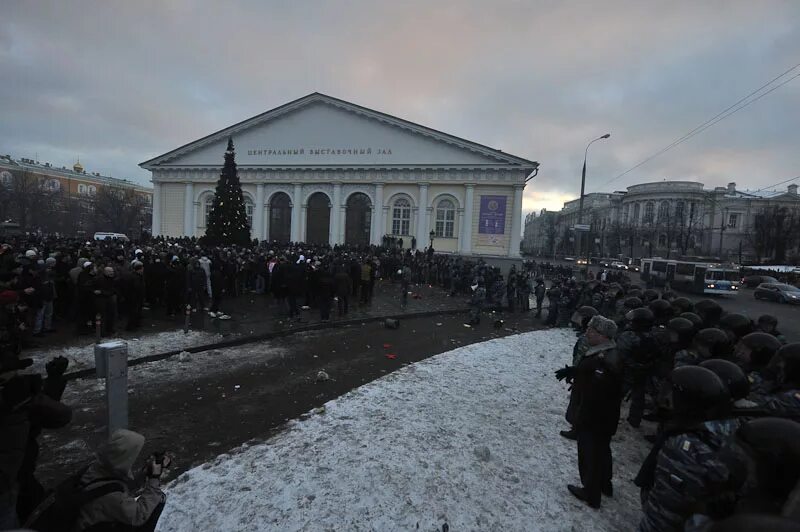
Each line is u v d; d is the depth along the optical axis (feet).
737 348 15.07
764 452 5.49
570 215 410.52
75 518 7.47
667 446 8.56
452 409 21.31
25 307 24.95
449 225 116.57
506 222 111.55
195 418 19.30
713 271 100.68
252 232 131.13
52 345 28.02
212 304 41.68
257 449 16.51
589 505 13.84
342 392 23.21
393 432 18.35
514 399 23.26
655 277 121.39
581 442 14.08
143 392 22.13
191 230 134.72
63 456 15.61
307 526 12.25
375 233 120.06
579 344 16.76
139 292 33.76
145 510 8.11
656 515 8.50
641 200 288.30
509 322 50.62
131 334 32.24
